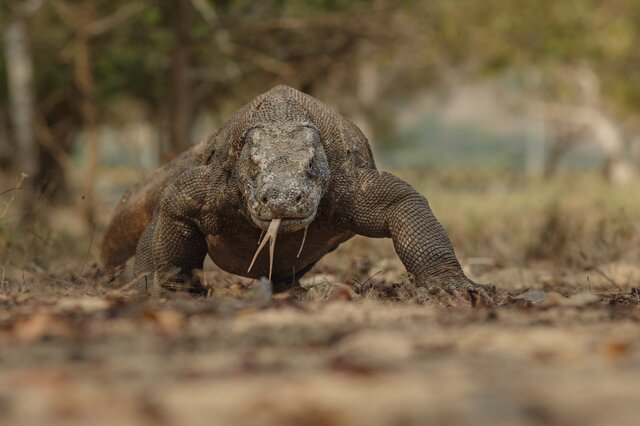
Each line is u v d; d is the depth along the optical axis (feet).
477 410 13.60
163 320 22.74
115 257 44.04
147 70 112.57
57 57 109.19
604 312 24.75
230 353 19.29
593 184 130.82
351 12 104.47
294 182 29.37
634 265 47.78
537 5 130.82
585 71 189.98
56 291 32.63
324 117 33.06
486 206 84.58
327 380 15.92
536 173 181.88
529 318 23.63
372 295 31.68
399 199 32.78
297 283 39.11
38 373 16.97
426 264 32.09
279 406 14.12
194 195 33.19
